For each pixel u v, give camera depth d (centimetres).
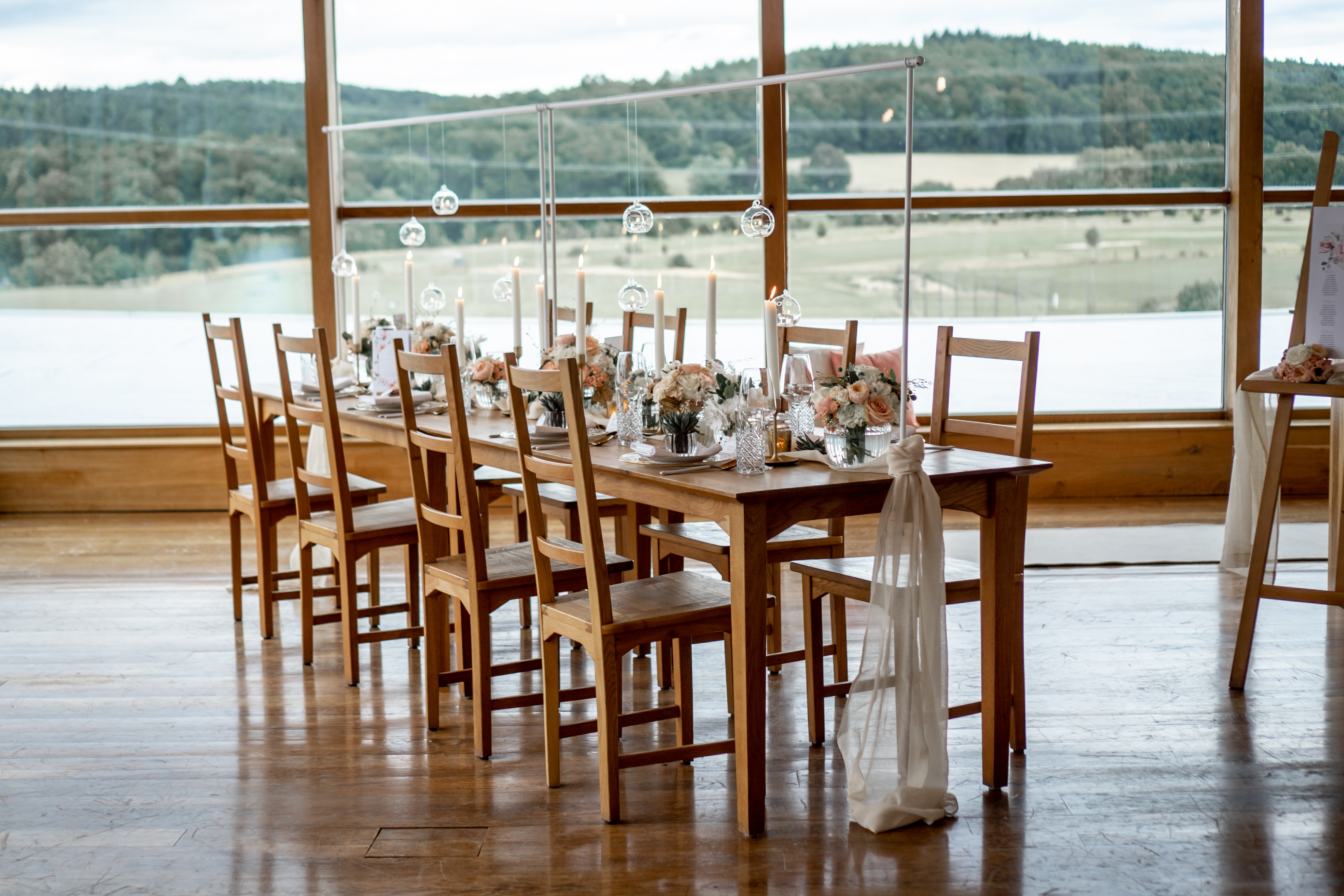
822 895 238
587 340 371
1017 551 302
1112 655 385
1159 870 246
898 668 267
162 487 652
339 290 673
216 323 682
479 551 307
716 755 278
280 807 284
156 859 258
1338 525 425
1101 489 648
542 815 278
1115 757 304
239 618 446
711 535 344
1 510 652
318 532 383
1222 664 375
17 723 341
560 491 394
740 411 280
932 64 658
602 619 268
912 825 269
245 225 677
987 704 285
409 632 377
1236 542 482
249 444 416
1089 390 677
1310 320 368
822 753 312
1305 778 290
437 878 247
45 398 682
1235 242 654
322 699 361
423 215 680
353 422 415
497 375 399
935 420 332
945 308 674
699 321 677
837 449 275
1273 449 353
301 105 672
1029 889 239
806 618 314
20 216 669
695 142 668
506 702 313
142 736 331
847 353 374
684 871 249
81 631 431
